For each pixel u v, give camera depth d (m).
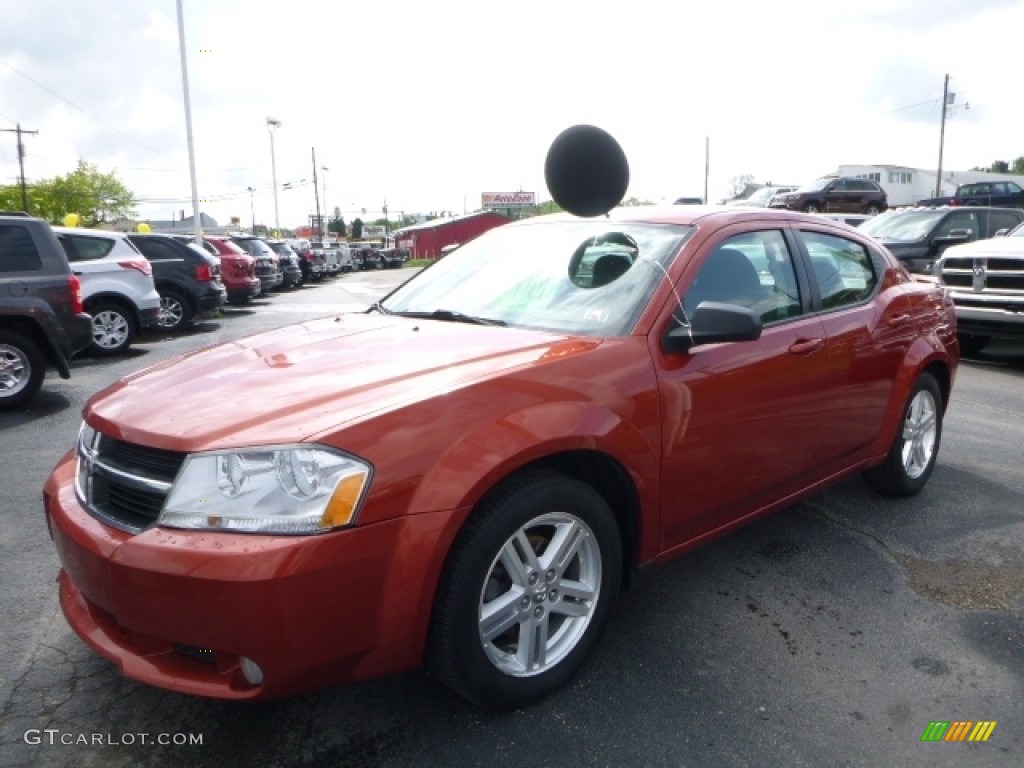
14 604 3.53
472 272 3.91
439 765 2.53
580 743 2.63
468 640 2.55
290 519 2.28
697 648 3.21
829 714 2.81
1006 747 2.65
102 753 2.58
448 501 2.43
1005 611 3.53
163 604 2.29
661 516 3.12
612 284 3.35
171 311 13.66
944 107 51.22
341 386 2.66
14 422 6.91
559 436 2.67
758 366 3.44
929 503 4.78
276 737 2.66
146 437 2.47
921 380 4.73
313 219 94.50
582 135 3.75
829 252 4.21
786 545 4.18
